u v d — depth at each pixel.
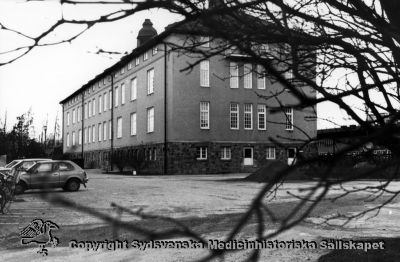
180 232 1.45
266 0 2.25
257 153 43.69
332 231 9.55
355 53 2.89
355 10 2.71
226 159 42.59
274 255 7.41
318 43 2.78
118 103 55.09
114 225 1.33
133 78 50.25
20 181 19.11
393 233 9.28
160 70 43.03
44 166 21.14
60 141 88.06
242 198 17.64
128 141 51.19
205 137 41.97
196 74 41.84
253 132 43.72
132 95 50.84
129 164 44.12
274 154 44.25
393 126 1.86
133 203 15.97
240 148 43.16
